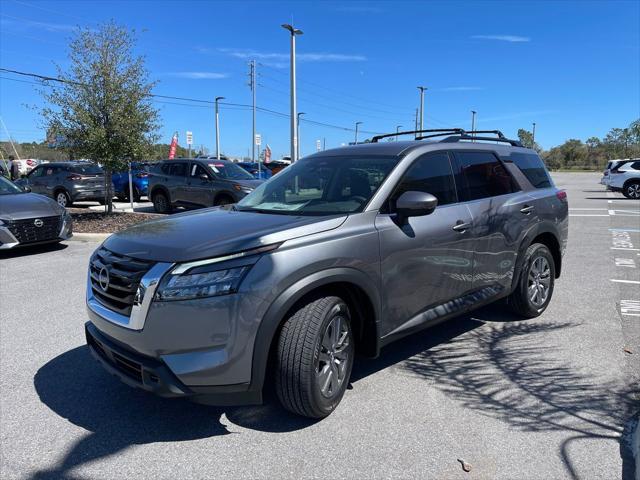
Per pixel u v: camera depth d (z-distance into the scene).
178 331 2.96
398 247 3.75
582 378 4.04
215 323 2.94
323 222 3.43
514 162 5.32
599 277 7.45
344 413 3.53
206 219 3.80
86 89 12.73
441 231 4.11
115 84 12.77
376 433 3.28
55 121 12.83
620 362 4.34
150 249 3.19
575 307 5.93
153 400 3.76
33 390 3.92
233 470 2.92
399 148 4.31
